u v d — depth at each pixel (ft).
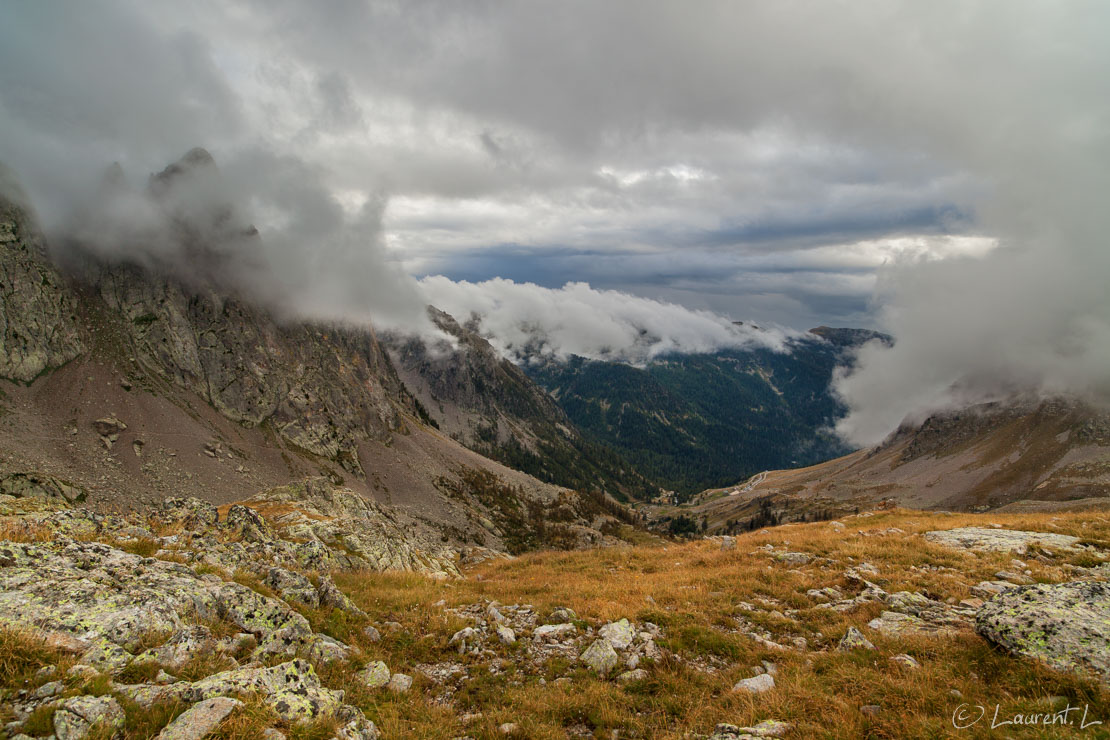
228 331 631.97
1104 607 40.65
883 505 157.17
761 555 97.19
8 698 24.80
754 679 43.16
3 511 59.11
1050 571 72.18
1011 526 103.04
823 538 106.01
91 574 39.73
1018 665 38.70
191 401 548.31
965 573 75.41
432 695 44.70
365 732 31.96
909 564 81.15
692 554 110.52
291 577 57.88
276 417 608.19
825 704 36.22
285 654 39.91
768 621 60.80
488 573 122.93
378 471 654.53
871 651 46.73
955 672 40.19
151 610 35.58
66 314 508.53
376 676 43.16
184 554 55.67
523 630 60.44
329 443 625.00
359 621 57.47
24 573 36.27
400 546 129.08
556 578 96.27
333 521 117.70
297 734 27.76
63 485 365.20
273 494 168.04
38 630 29.99
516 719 38.96
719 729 34.32
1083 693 32.94
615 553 126.11
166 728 25.29
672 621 59.31
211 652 36.24
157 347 560.61
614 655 50.14
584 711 40.91
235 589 45.37
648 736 36.88
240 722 26.45
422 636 57.11
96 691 26.61
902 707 34.83
